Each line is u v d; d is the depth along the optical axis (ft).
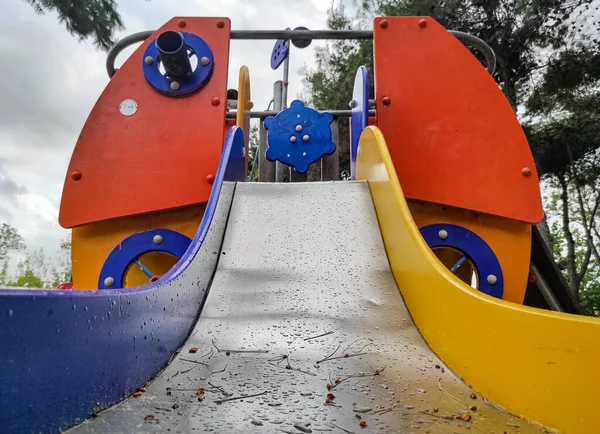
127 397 3.88
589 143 38.50
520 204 10.50
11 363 2.63
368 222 8.97
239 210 9.50
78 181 10.72
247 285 7.02
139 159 10.97
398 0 39.81
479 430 3.63
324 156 14.57
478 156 10.89
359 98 13.00
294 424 3.59
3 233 57.57
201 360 4.86
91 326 3.39
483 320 4.46
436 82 11.53
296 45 19.83
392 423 3.70
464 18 36.45
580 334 3.59
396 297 6.72
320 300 6.57
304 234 8.61
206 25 12.19
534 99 38.11
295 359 4.92
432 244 10.46
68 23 35.09
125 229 10.73
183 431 3.36
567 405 3.58
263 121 14.75
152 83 11.44
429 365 4.97
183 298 5.69
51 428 2.91
